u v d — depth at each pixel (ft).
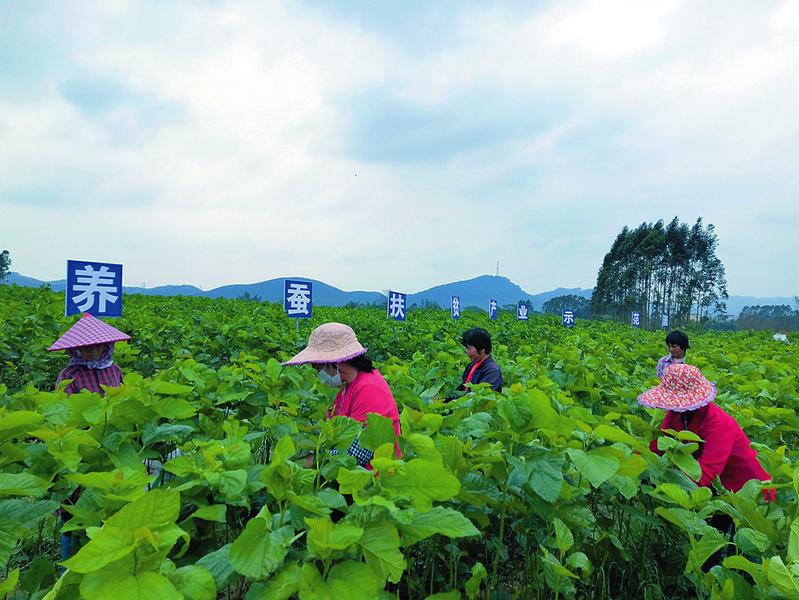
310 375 16.14
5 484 6.85
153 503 5.18
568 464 9.22
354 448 10.34
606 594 11.09
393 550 5.77
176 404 10.05
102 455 8.81
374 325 45.88
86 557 4.71
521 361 24.85
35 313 33.58
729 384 22.89
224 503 8.81
